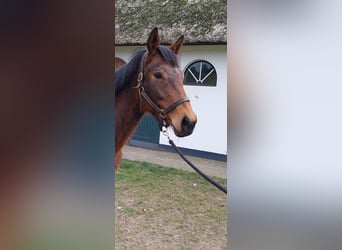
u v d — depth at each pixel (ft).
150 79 8.10
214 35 18.60
